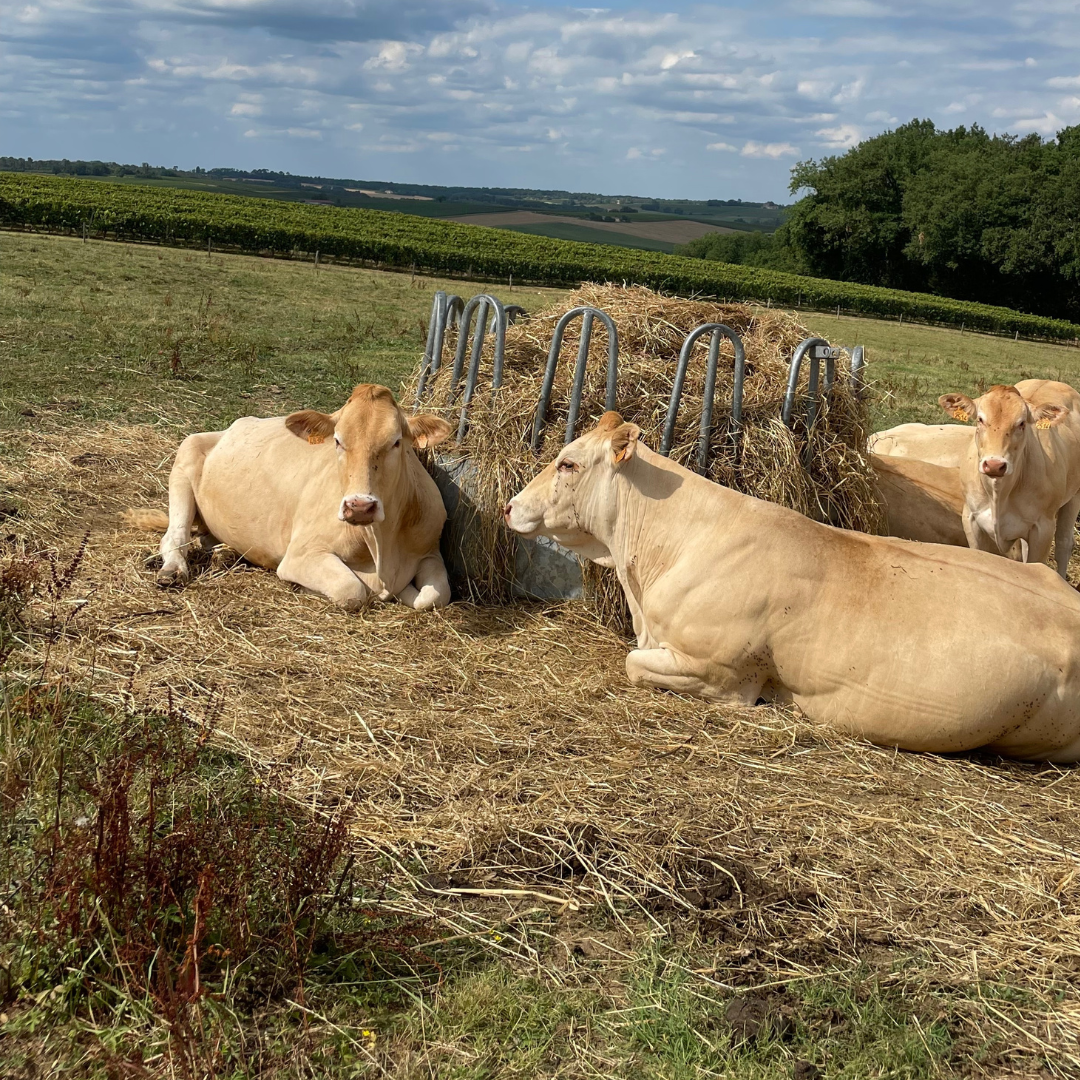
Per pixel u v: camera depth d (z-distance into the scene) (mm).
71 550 6754
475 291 31391
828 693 5121
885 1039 3166
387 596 6379
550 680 5527
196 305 18719
